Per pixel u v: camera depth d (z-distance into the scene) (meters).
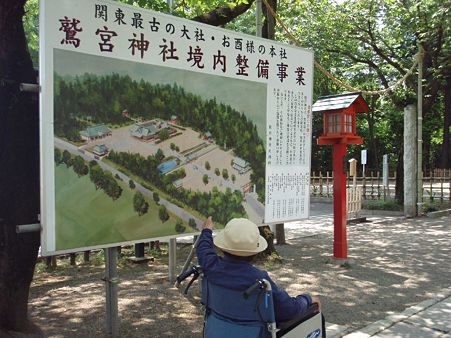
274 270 7.27
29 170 3.90
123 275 7.01
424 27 14.44
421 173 15.06
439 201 18.19
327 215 15.75
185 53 4.64
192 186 4.75
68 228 3.81
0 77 3.76
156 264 7.87
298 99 5.88
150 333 4.58
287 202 5.80
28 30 8.04
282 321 2.69
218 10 7.00
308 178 6.07
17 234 3.85
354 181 13.89
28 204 3.90
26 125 3.87
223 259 2.65
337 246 7.82
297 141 5.90
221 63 5.00
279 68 5.64
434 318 5.14
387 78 17.77
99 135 3.99
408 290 6.28
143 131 4.31
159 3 6.83
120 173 4.14
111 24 4.05
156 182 4.43
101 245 4.03
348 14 15.70
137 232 4.30
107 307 4.45
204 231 3.14
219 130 5.00
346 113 7.46
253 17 14.80
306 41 15.65
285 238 10.60
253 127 5.37
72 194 3.83
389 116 26.02
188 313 5.20
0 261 3.88
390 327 4.86
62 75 3.75
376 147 35.66
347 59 17.38
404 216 15.05
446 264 7.89
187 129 4.68
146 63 4.32
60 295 5.98
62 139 3.75
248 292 2.46
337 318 5.14
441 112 28.94
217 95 4.96
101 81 4.00
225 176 5.08
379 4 15.30
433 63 15.58
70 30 3.79
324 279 6.77
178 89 4.59
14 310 3.97
